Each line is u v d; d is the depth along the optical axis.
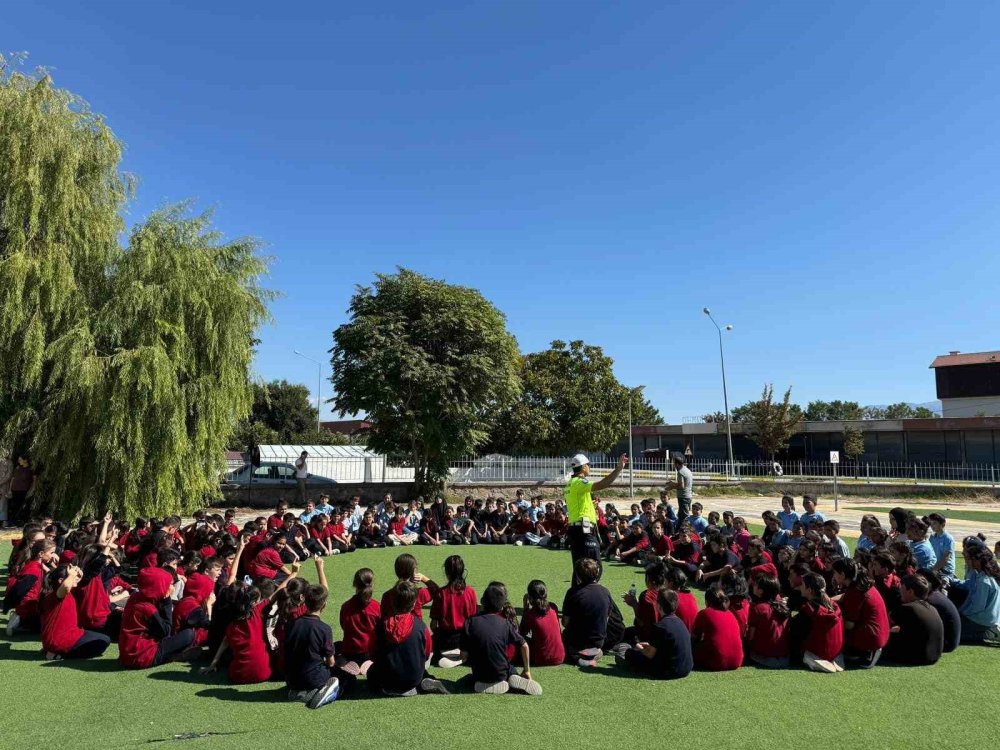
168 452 15.30
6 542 14.36
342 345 24.70
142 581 6.27
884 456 40.09
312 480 25.91
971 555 7.41
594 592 6.44
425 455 25.39
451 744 4.41
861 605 6.27
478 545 15.42
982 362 51.00
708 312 35.03
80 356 14.52
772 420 39.47
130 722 4.79
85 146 16.05
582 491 7.72
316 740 4.46
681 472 13.98
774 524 11.14
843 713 5.04
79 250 15.54
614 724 4.78
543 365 35.06
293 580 5.70
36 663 6.25
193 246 17.11
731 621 6.18
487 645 5.47
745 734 4.62
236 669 5.67
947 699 5.37
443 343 25.19
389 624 5.41
